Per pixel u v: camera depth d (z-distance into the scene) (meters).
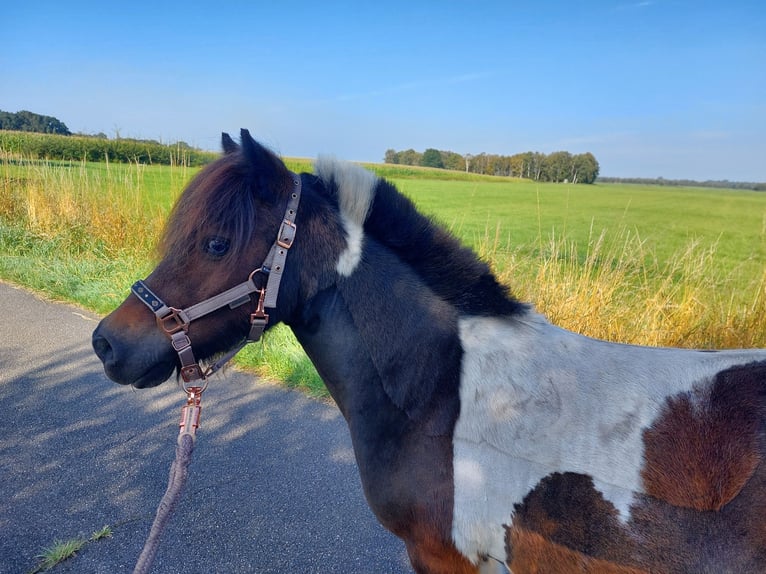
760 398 1.38
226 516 3.00
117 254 8.34
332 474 3.40
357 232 1.65
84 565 2.62
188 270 1.59
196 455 3.60
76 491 3.19
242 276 1.59
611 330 4.81
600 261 5.97
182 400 4.38
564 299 5.06
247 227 1.55
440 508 1.54
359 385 1.66
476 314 1.62
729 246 13.20
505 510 1.46
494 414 1.51
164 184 10.22
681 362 1.52
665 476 1.34
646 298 5.18
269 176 1.59
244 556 2.71
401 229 1.67
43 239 9.01
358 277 1.64
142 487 3.24
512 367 1.54
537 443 1.45
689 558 1.29
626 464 1.38
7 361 5.08
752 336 4.59
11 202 10.32
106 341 1.67
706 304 5.08
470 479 1.50
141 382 1.68
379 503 1.64
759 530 1.25
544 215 18.91
